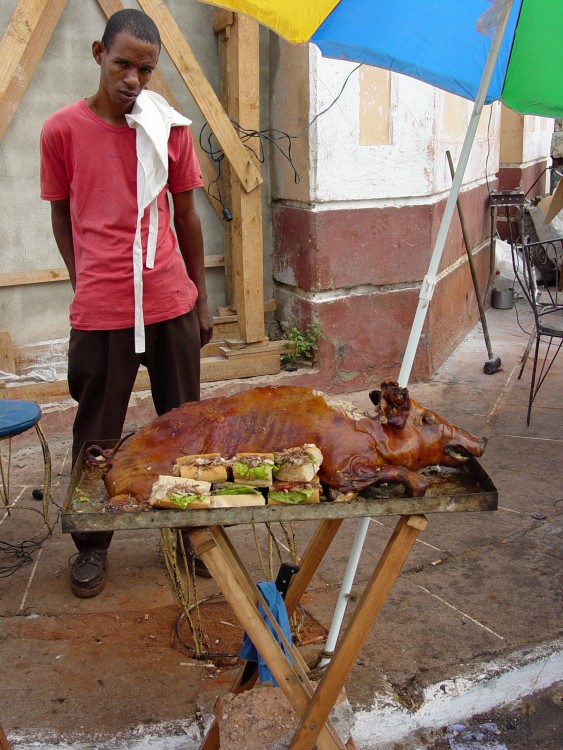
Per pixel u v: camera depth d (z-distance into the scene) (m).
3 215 4.82
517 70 2.87
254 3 2.28
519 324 7.52
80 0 4.75
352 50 2.80
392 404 2.08
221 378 5.24
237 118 5.12
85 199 2.98
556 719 2.84
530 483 4.25
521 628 3.01
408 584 3.30
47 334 5.08
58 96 4.81
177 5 5.11
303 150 5.07
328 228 5.17
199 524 1.86
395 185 5.30
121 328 3.07
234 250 5.27
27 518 3.89
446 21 2.64
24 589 3.27
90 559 3.23
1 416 3.34
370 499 1.93
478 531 3.75
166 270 3.09
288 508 1.87
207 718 2.54
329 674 2.04
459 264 6.62
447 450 2.11
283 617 2.33
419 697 2.69
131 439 2.20
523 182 9.52
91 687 2.67
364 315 5.46
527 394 5.59
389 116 5.17
